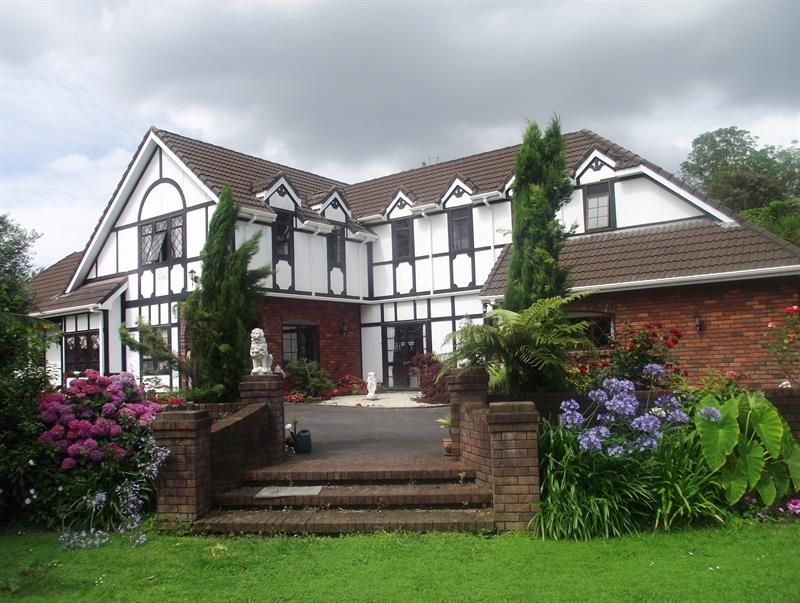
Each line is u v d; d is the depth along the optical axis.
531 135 8.38
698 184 41.44
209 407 8.23
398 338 19.98
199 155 18.09
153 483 6.29
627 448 5.72
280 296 17.34
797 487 5.63
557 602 4.04
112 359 18.28
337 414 13.35
